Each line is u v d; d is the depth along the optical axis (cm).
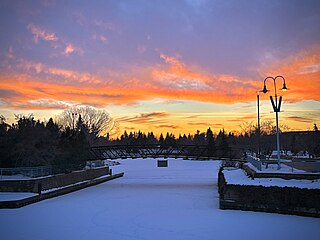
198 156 6341
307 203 3212
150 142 16825
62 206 3975
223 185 3897
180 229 2872
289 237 2548
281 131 11181
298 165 4394
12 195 4128
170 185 6144
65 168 5509
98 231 2855
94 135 10406
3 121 5706
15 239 2642
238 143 12875
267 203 3459
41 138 5266
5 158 4994
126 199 4531
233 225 2953
